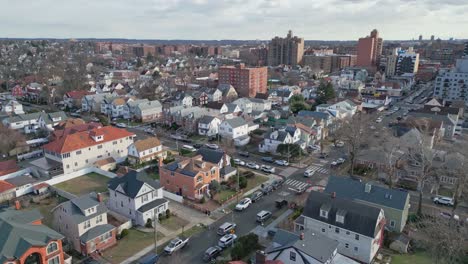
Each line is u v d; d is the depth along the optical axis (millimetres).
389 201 53250
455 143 88438
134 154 81375
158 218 56469
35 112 118625
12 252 39125
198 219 57312
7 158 84500
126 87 175000
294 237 43156
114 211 59094
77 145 77625
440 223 46281
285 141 86312
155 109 125188
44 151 79125
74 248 48938
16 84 173500
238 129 99250
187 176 63844
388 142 79312
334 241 42844
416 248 49250
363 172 76062
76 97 141250
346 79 195375
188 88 173000
